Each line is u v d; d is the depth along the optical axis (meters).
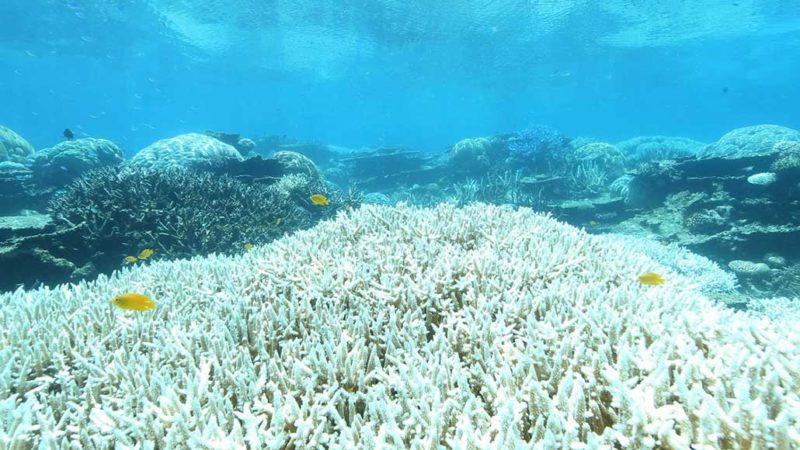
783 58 58.06
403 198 22.05
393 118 152.75
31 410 2.25
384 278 3.49
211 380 2.60
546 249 4.16
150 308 3.34
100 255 7.98
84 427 2.30
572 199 17.48
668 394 1.95
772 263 9.13
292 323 3.17
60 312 3.88
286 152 16.77
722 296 7.19
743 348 2.35
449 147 31.58
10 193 13.48
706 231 10.94
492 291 3.46
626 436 1.81
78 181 9.54
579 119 186.25
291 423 2.14
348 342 2.85
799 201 9.74
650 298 3.39
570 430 1.72
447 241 4.81
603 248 4.91
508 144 25.11
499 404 2.06
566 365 2.35
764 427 1.60
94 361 2.92
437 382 2.28
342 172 28.45
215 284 4.37
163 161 14.51
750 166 11.32
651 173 13.45
